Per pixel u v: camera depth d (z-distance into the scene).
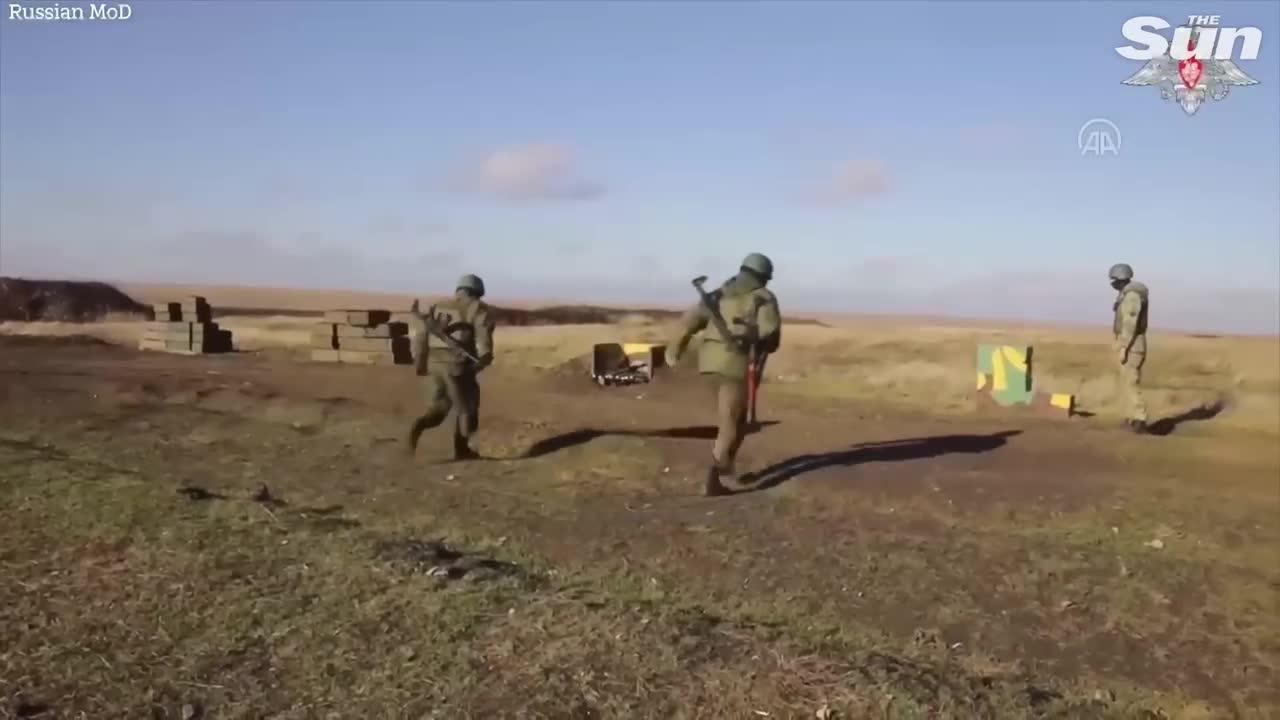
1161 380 24.47
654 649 5.60
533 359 27.83
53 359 23.09
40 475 9.17
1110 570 7.67
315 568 6.87
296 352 27.59
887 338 40.31
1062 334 54.47
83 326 37.69
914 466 11.38
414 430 11.97
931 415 16.61
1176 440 13.62
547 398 17.31
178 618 6.06
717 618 6.22
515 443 12.57
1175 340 45.19
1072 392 21.69
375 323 24.64
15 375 17.73
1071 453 12.35
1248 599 7.08
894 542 8.32
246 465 11.00
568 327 46.56
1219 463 11.77
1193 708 5.41
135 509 8.08
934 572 7.56
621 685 5.28
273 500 9.21
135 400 15.45
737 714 5.04
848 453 12.15
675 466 11.23
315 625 5.97
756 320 10.07
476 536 8.22
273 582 6.61
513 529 8.55
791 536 8.48
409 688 5.29
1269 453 12.46
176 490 8.83
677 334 10.22
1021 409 17.48
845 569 7.60
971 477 10.74
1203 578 7.53
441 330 11.80
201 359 24.27
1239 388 21.88
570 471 11.14
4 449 10.64
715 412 15.41
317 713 5.10
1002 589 7.23
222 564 6.88
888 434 13.72
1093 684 5.69
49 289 46.00
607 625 5.90
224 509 8.20
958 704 5.14
